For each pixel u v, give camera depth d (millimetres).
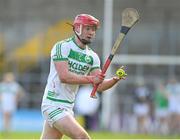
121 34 18547
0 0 80750
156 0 72688
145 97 56750
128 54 68125
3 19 79000
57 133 19188
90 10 75750
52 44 73125
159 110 55562
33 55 73500
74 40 18906
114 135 51969
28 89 71125
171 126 55594
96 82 18312
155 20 71812
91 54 19141
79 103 52031
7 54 75188
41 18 77938
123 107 63406
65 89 18797
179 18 71625
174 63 67500
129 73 66688
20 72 72875
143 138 48344
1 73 73562
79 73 19078
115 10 72312
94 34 18859
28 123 64312
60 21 76000
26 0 79188
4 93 50094
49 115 18750
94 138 46438
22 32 77625
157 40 70312
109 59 18438
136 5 72938
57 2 77938
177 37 70375
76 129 18328
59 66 18531
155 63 67312
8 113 50281
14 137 47125
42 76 72062
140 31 70562
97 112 56438
